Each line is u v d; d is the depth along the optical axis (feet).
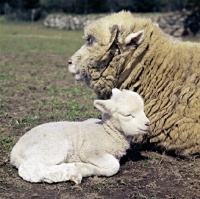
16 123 22.77
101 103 15.40
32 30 112.78
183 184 15.28
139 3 118.73
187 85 17.28
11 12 136.98
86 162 15.35
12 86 35.53
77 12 124.06
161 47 17.90
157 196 14.24
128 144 15.96
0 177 15.55
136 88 18.01
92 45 18.39
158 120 17.53
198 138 17.03
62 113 25.59
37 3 135.95
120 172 16.22
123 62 17.83
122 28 17.87
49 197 14.05
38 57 60.18
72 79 40.37
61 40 88.07
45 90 33.86
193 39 95.09
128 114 15.19
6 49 69.51
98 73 18.30
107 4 122.42
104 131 15.71
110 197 14.11
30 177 14.83
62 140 15.07
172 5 124.77
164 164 17.13
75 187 14.64
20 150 15.40
